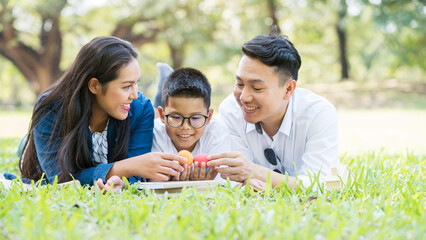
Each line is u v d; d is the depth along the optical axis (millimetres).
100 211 2129
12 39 20531
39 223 1854
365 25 25109
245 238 1807
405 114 16109
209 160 3043
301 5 21297
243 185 2996
